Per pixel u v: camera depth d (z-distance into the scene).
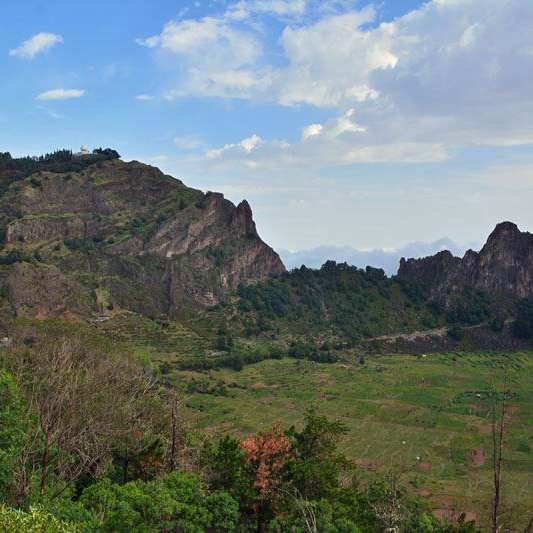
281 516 55.31
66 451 57.28
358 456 134.25
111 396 69.69
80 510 44.75
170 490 49.69
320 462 68.81
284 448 64.81
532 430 157.12
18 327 126.31
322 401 184.38
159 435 73.56
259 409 167.50
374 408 178.88
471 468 127.81
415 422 165.25
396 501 55.25
